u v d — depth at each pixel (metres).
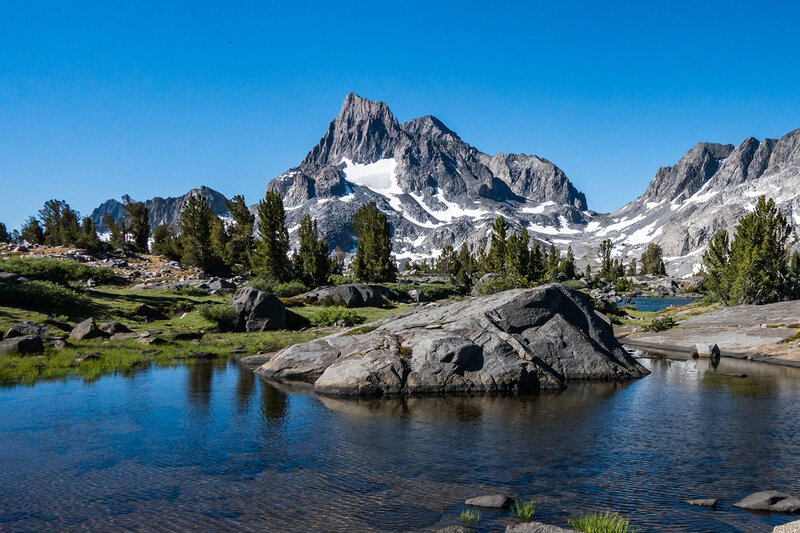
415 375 18.61
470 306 24.61
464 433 13.06
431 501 8.66
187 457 10.98
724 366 25.41
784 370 23.97
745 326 35.47
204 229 77.75
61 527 7.64
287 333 35.38
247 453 11.30
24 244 80.00
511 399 17.55
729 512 8.18
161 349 26.80
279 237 68.38
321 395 17.80
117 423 13.66
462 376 18.83
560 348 22.00
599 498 8.80
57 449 11.41
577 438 12.59
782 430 13.29
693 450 11.61
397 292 65.94
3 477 9.71
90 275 53.34
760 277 51.56
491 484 9.49
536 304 22.83
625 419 14.57
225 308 36.56
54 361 22.05
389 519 7.91
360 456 11.12
